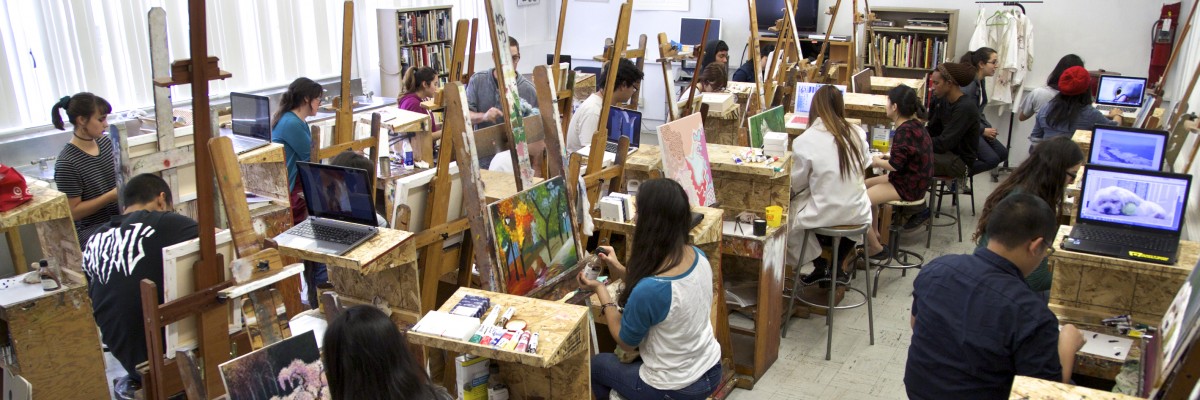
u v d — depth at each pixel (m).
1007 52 8.07
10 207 2.70
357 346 1.70
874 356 4.25
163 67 2.24
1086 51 8.16
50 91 5.47
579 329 2.31
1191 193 4.21
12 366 2.98
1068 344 2.23
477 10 9.50
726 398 3.78
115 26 5.83
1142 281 2.70
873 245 4.83
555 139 2.97
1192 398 1.40
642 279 2.59
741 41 9.86
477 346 2.16
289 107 4.70
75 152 4.16
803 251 4.25
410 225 2.75
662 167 3.73
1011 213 2.13
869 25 8.12
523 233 2.71
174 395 2.05
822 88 4.14
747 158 3.91
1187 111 4.73
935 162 5.59
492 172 3.12
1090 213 3.04
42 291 3.02
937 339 2.26
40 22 5.36
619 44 3.37
